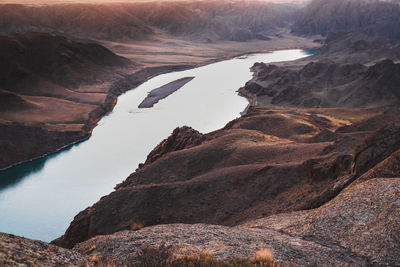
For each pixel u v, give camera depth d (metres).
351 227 15.80
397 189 16.73
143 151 135.62
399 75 193.75
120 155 132.50
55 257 11.05
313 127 92.81
